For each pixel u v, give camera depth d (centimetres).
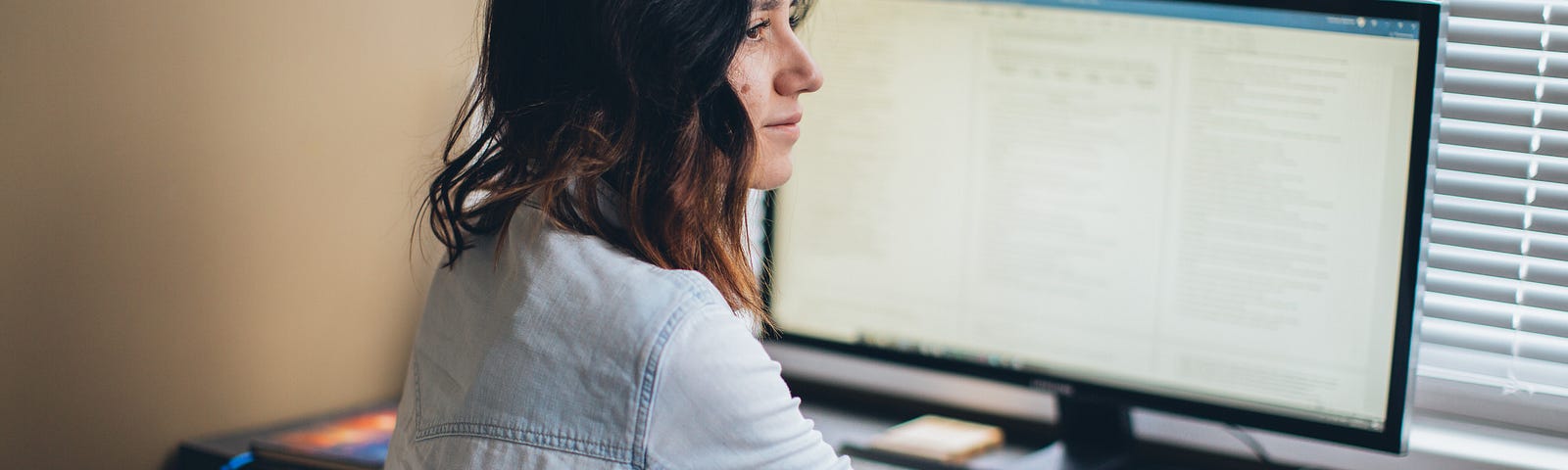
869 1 118
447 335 74
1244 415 109
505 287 70
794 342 129
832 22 120
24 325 93
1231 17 104
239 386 110
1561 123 110
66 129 93
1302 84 102
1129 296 112
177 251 102
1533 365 117
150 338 102
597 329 65
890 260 122
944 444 119
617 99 68
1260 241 106
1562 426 117
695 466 64
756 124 75
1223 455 122
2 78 88
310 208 113
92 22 93
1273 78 103
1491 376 119
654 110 69
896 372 142
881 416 137
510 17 72
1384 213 101
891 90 119
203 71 101
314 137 112
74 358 97
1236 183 106
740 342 66
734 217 74
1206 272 109
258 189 108
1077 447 122
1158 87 108
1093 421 123
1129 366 113
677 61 67
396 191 122
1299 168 103
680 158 69
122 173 97
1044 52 112
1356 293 103
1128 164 110
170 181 100
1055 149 113
